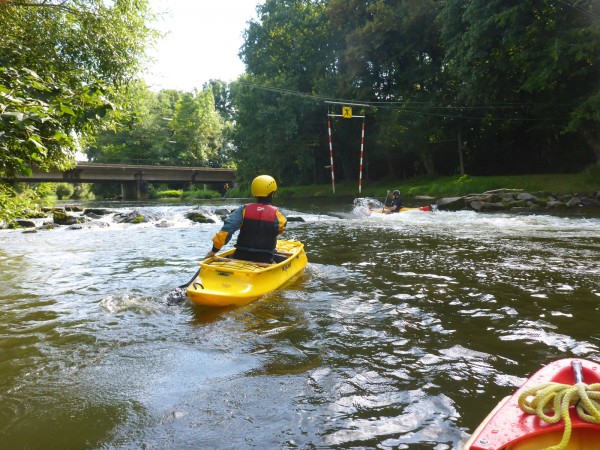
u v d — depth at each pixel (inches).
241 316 183.2
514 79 1001.5
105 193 2886.3
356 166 1738.4
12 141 150.1
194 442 97.0
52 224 599.8
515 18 812.0
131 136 2615.7
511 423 81.4
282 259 250.8
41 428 103.0
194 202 1544.0
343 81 1352.1
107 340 159.0
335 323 173.6
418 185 1242.6
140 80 430.0
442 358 139.3
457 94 1136.8
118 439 98.4
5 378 129.3
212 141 3070.9
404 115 1195.9
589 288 218.1
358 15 1294.3
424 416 106.0
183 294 207.2
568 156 1190.3
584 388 80.4
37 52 337.4
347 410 109.3
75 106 179.9
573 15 841.5
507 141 1317.7
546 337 155.4
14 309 199.6
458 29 989.2
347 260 301.6
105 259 327.6
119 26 397.7
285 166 1684.3
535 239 386.3
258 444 95.9
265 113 1417.3
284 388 121.1
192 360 140.8
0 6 297.7
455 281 236.7
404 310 188.9
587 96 872.3
